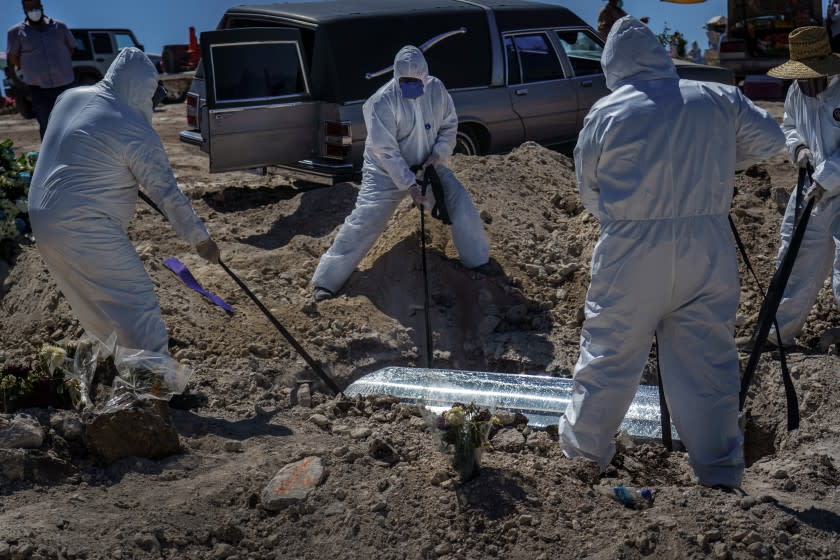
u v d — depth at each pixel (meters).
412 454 4.71
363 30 10.09
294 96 9.91
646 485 4.73
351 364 6.71
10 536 3.69
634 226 4.40
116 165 5.38
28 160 9.47
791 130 6.25
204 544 4.01
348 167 9.93
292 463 4.55
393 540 4.03
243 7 10.87
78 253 5.36
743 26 21.34
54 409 4.96
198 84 10.87
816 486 4.84
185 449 4.74
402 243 7.96
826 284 7.46
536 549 3.96
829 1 8.44
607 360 4.60
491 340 7.18
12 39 12.00
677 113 4.32
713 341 4.54
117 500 4.20
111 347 5.18
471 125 10.82
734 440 4.65
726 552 3.88
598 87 11.63
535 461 4.64
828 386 5.98
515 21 11.12
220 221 9.77
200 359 6.29
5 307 7.56
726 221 4.48
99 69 23.47
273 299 7.48
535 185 9.63
